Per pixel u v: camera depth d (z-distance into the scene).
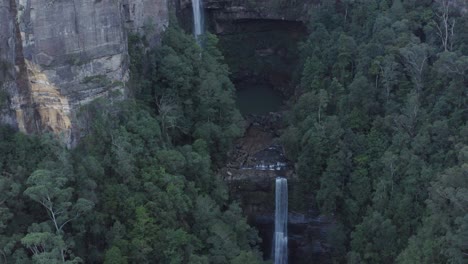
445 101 73.62
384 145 77.56
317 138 79.94
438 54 79.62
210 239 66.44
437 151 70.38
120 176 66.56
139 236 61.97
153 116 79.50
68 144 66.38
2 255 52.41
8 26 61.03
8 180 56.56
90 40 66.19
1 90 61.75
